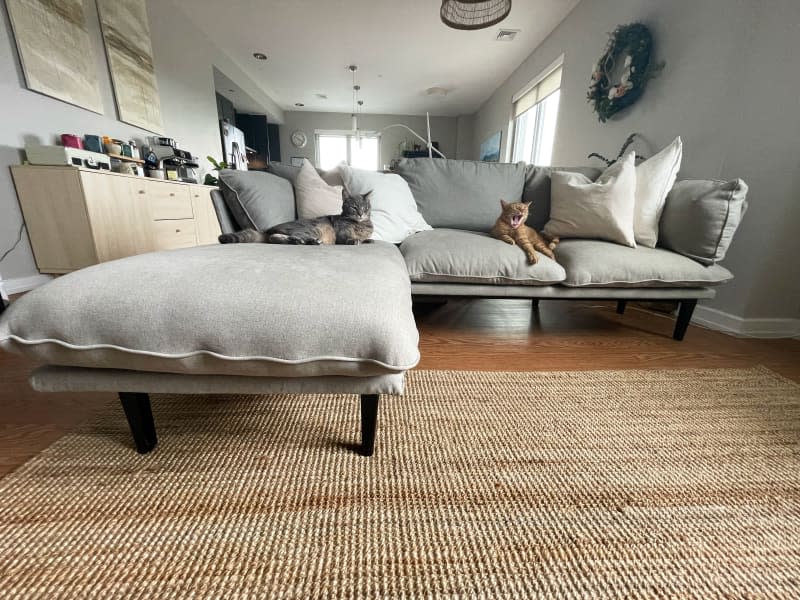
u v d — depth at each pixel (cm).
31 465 70
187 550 54
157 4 307
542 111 402
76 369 64
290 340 57
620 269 133
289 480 69
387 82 511
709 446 83
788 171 143
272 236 120
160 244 260
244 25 359
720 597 50
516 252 134
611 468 75
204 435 81
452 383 109
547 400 101
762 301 157
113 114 258
